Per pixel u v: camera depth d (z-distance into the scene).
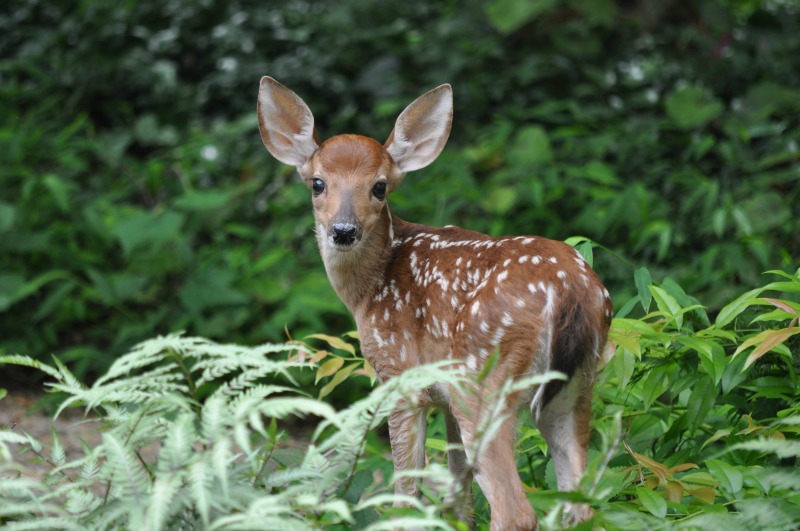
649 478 6.23
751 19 17.25
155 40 18.28
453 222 13.52
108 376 4.87
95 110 17.52
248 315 12.34
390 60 16.80
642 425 6.95
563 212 13.51
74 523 4.51
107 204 13.48
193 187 15.05
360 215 6.78
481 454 5.65
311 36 17.66
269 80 7.60
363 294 6.86
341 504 4.34
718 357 6.45
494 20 16.45
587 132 14.60
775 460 6.54
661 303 6.94
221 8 18.56
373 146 7.17
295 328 12.30
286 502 4.76
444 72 16.48
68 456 8.88
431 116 7.54
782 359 6.82
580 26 16.77
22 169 13.84
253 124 15.94
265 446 5.45
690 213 12.66
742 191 12.77
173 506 4.42
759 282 10.58
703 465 6.92
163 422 5.12
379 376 6.80
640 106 16.02
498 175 13.69
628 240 12.45
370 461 7.78
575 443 5.86
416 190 13.30
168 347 4.95
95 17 17.56
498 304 5.82
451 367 6.07
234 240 14.38
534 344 5.76
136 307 13.04
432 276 6.48
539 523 5.65
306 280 12.52
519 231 12.99
